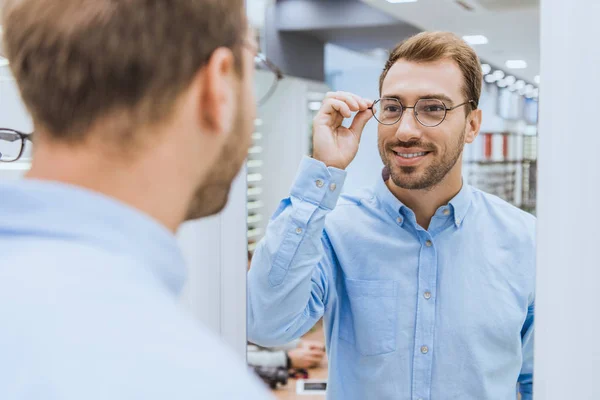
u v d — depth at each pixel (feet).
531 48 7.50
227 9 1.30
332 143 3.53
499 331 3.65
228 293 4.09
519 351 3.74
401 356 3.70
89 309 0.97
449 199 3.68
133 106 1.16
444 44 3.43
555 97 3.03
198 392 0.93
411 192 3.71
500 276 3.71
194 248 4.03
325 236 3.94
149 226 1.13
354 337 3.85
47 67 1.14
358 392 3.80
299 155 7.49
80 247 1.04
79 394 0.89
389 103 3.45
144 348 0.95
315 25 7.27
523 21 6.63
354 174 5.09
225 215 4.04
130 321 0.97
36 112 1.18
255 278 3.60
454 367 3.65
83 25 1.13
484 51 7.79
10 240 1.06
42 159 1.19
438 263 3.71
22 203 1.07
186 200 1.30
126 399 0.90
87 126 1.15
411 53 3.45
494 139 8.90
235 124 1.38
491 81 8.68
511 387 3.74
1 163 3.79
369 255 3.80
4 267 1.02
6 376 0.91
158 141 1.20
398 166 3.47
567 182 3.04
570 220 3.05
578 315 3.07
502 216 3.82
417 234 3.75
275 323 3.61
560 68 3.00
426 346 3.66
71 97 1.14
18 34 1.18
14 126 3.81
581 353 3.09
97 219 1.08
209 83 1.26
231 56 1.31
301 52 7.57
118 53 1.14
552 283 3.11
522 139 8.97
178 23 1.20
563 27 2.98
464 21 6.77
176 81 1.20
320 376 6.21
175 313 1.05
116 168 1.17
